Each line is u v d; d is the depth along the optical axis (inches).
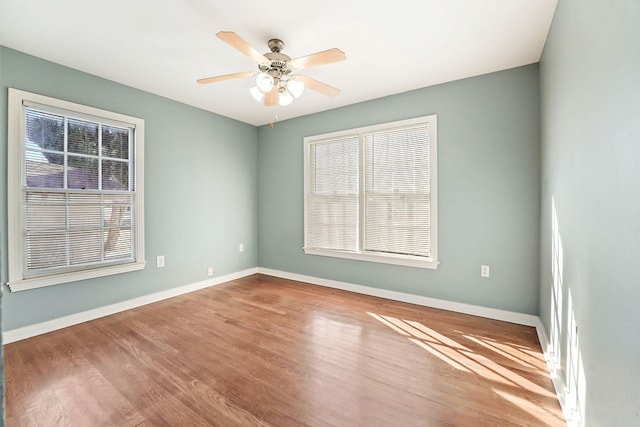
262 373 82.3
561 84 74.9
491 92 117.0
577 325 61.1
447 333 105.1
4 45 97.8
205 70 115.8
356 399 72.3
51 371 82.8
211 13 84.0
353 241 153.4
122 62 109.7
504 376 80.8
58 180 110.2
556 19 80.4
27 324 102.8
